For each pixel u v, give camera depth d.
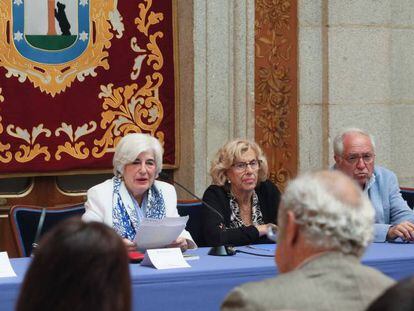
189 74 6.82
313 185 2.46
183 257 4.08
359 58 7.18
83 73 6.42
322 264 2.42
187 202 5.33
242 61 6.93
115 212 4.77
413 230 4.92
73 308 1.88
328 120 7.13
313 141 7.17
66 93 6.37
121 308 1.92
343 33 7.13
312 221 2.43
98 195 4.80
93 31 6.44
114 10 6.50
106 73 6.49
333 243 2.43
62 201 6.54
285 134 7.11
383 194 5.49
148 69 6.62
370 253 4.40
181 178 6.82
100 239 1.93
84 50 6.41
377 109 7.25
